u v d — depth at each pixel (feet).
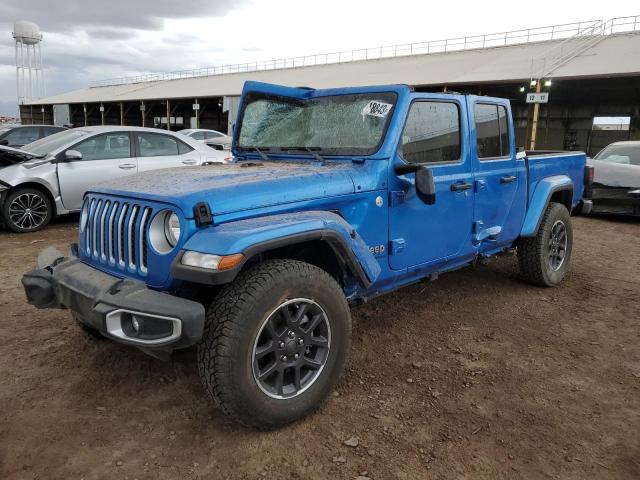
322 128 12.22
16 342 12.39
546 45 94.63
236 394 8.23
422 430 9.23
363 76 104.06
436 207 12.34
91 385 10.52
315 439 8.91
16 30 225.76
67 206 25.71
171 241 8.62
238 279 8.59
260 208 9.07
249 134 13.74
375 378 11.08
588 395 10.50
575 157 18.60
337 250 9.61
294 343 8.99
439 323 14.21
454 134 12.93
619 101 87.92
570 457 8.55
